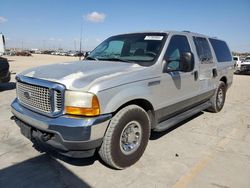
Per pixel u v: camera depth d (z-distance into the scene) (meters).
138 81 3.66
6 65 9.74
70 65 3.97
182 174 3.57
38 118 3.30
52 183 3.29
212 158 4.08
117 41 4.97
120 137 3.47
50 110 3.25
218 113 6.93
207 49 5.93
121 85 3.40
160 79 4.08
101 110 3.17
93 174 3.52
